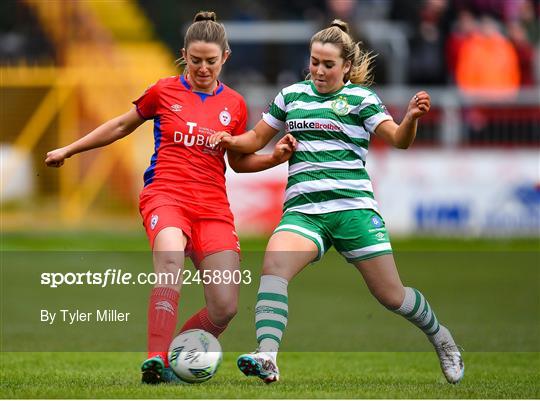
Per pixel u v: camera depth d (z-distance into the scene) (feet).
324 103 73.05
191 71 73.31
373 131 72.74
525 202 196.54
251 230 192.75
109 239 195.21
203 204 73.05
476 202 196.75
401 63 213.46
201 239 72.84
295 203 73.26
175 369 69.62
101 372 80.53
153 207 72.59
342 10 219.00
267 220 192.85
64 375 78.07
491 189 196.85
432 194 197.16
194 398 63.36
